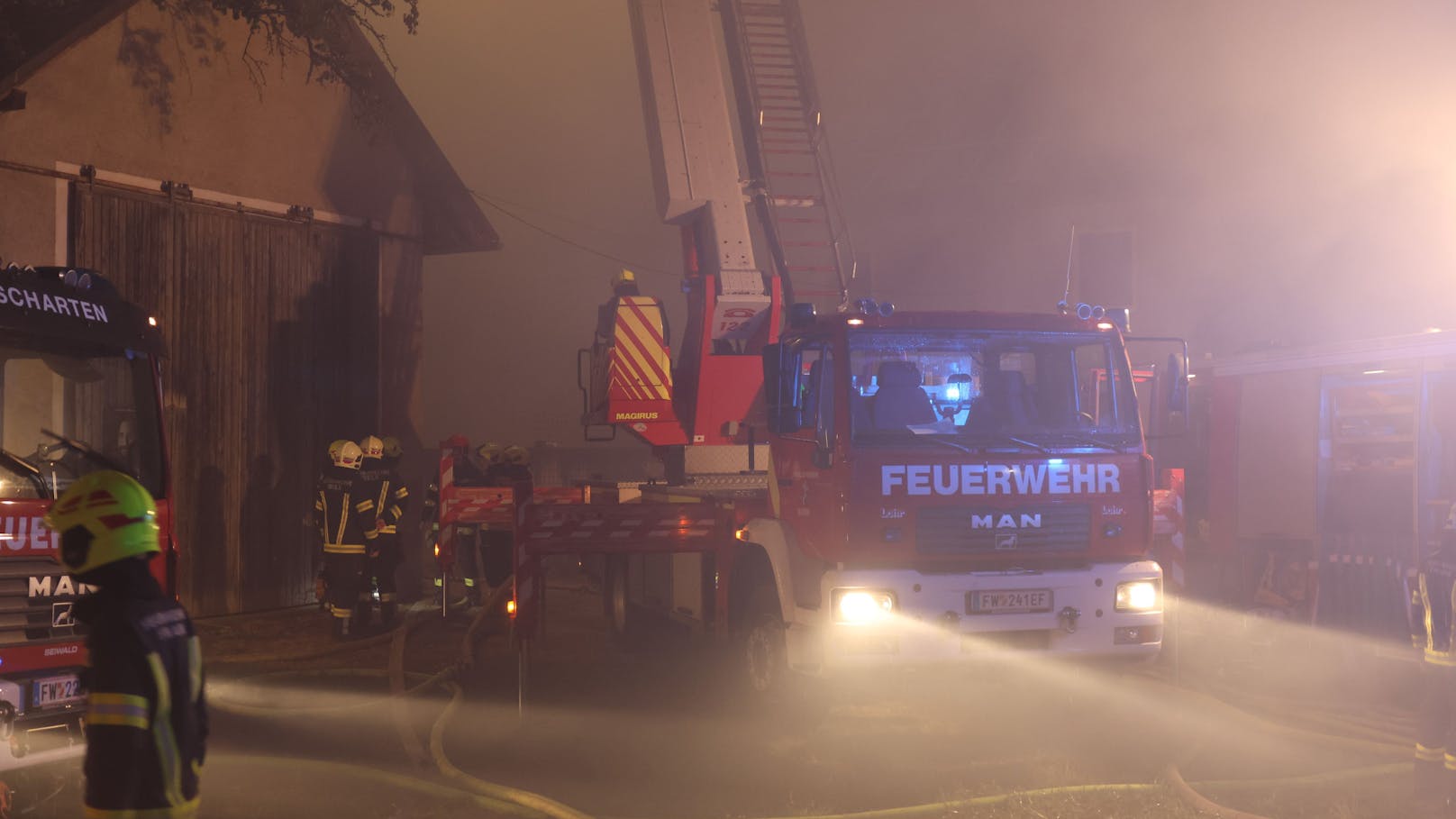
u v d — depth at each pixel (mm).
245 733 6695
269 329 12289
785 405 6352
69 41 10273
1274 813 4957
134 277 11094
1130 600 6223
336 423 12953
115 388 6082
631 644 9641
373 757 6137
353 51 12930
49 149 10516
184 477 11406
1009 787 5355
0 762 5066
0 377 5652
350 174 13188
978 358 6371
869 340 6203
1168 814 4906
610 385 9992
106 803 2645
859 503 5973
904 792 5320
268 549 12188
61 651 5367
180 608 2885
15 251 10258
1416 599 7363
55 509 2824
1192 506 10500
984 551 6113
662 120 10969
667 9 11430
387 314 13539
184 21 11617
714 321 10195
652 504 7320
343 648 9617
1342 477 8453
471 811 5102
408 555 13578
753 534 7004
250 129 12188
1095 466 6316
